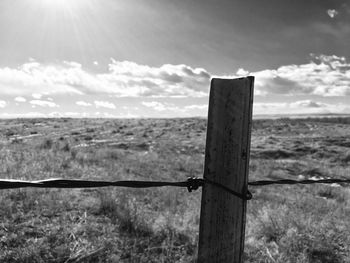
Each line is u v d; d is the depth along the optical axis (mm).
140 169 11406
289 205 8094
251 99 1650
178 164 14547
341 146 26266
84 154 12703
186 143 25500
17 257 3570
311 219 6211
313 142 27938
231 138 1664
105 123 47469
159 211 5770
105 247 3980
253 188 10062
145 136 29953
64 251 3791
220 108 1677
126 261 3809
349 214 7625
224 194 1692
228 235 1698
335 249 5031
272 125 45719
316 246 4902
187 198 7184
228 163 1675
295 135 33625
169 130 36844
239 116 1645
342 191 11305
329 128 41594
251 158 20984
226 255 1708
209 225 1728
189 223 5246
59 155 11312
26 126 38500
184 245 4367
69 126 39844
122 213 5004
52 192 5680
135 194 6652
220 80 1673
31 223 4441
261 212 6402
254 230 5438
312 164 19000
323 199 9695
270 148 24188
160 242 4391
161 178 10352
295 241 4945
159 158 16734
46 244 3893
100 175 8594
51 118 53969
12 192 5375
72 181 1980
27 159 9148
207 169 1716
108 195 5691
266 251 4602
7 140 18172
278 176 14594
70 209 5133
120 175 9172
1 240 3887
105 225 4633
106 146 21453
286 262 4285
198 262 1765
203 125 44812
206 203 1726
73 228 4387
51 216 4770
